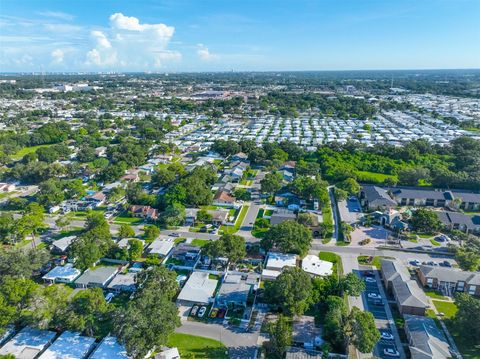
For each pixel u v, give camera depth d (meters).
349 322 65.56
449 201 131.75
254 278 84.94
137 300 65.06
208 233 112.50
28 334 65.88
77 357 60.66
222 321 72.75
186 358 62.59
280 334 62.59
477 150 183.62
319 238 109.25
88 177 164.38
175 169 163.12
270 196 141.38
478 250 95.50
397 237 109.69
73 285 84.62
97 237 94.69
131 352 58.00
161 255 97.06
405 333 69.44
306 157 194.75
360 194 143.62
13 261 81.38
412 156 180.50
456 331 68.81
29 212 116.25
